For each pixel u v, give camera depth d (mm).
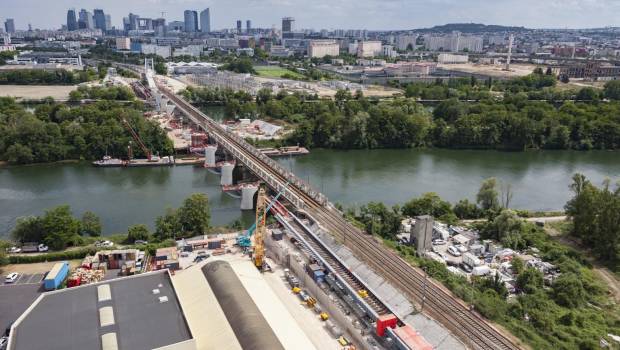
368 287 144375
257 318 121438
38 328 111250
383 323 125125
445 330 125062
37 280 157000
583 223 195250
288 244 184375
